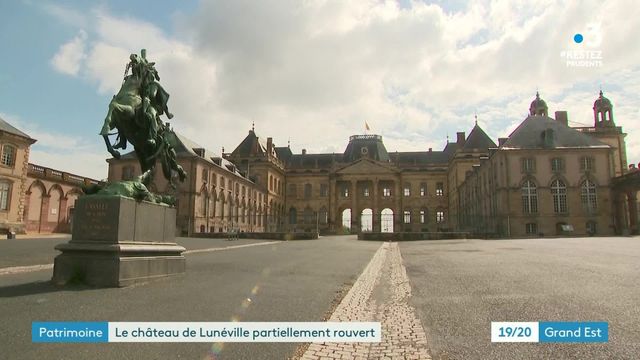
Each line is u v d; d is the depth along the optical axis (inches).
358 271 540.4
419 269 562.6
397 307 305.3
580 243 1095.6
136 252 382.6
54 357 190.5
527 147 2170.3
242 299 321.7
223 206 2709.2
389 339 225.0
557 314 270.5
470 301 322.3
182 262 451.2
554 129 2230.6
